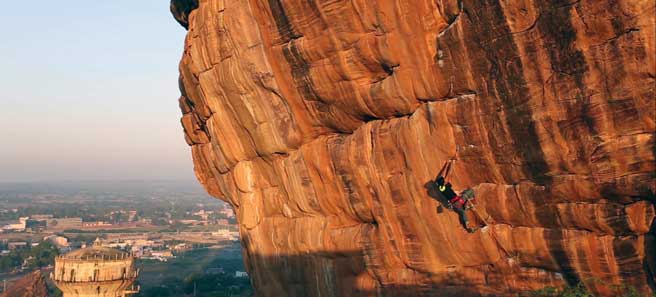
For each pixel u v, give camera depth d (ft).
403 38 47.50
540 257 46.73
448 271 53.11
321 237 63.52
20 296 209.56
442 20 45.88
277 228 70.44
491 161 46.68
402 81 49.32
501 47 42.04
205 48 65.77
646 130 37.17
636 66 35.81
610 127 38.55
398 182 53.06
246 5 57.57
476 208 48.88
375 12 47.75
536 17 39.29
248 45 59.47
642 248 40.86
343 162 57.57
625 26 35.40
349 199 58.85
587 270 43.93
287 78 58.65
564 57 39.01
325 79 54.60
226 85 65.05
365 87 52.42
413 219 53.21
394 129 52.21
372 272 58.44
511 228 48.16
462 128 47.37
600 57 37.29
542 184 44.04
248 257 78.74
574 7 37.09
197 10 68.33
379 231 56.80
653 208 39.42
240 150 71.26
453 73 46.11
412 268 55.06
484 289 50.90
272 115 62.90
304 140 62.34
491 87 44.11
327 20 50.65
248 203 73.31
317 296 65.87
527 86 41.68
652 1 33.81
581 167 40.96
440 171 49.90
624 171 39.06
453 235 50.93
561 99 40.24
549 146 42.01
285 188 66.95
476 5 42.24
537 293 46.88
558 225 44.60
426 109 49.44
